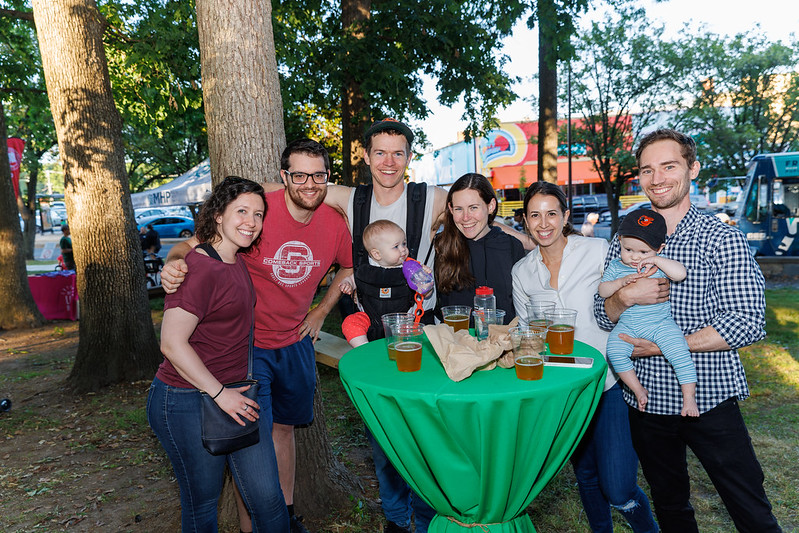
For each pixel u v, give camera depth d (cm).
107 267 659
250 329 239
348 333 281
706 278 212
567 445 204
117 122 666
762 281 204
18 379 704
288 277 275
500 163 3319
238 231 227
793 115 1823
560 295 257
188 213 3145
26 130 1994
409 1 898
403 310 285
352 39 841
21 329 1017
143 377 673
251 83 314
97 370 659
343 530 324
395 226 275
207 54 315
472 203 260
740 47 1797
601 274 256
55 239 3675
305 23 1067
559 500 346
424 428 185
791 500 326
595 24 1767
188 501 232
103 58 649
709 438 210
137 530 341
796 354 631
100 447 485
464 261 275
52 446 491
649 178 220
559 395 182
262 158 319
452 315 248
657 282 211
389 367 217
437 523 221
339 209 308
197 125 1129
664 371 219
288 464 307
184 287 213
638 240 213
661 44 1769
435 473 193
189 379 213
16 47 1062
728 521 314
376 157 279
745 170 1855
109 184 654
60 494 396
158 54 794
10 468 446
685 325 216
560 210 246
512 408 177
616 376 245
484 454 182
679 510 229
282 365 287
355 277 288
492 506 198
